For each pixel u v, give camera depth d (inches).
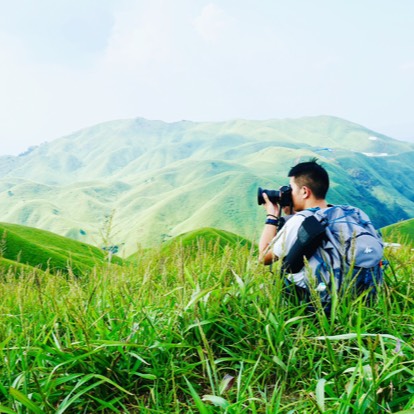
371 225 87.9
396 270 103.8
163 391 71.9
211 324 81.4
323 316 74.4
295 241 84.7
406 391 64.0
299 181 95.2
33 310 94.3
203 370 74.0
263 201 101.0
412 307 88.3
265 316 79.6
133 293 92.7
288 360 71.1
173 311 83.0
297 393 70.2
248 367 75.0
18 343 77.1
